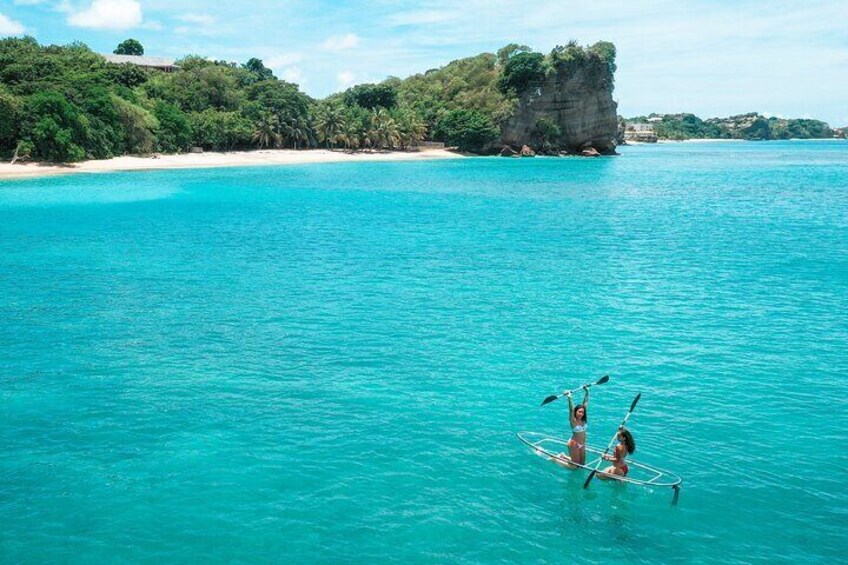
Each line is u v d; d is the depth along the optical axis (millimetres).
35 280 33406
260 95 147875
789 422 17516
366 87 171000
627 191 85875
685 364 21734
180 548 12148
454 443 16281
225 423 17234
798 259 39531
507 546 12336
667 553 12219
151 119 116125
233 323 26094
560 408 18391
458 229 51812
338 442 16234
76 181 86188
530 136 170750
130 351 22766
